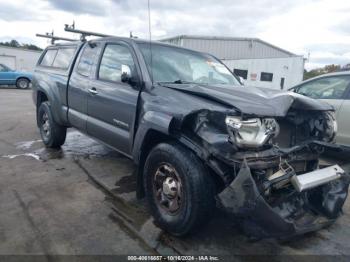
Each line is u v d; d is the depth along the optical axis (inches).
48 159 195.9
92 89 160.9
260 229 92.5
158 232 116.3
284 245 112.4
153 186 120.3
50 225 118.2
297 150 106.3
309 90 230.1
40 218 123.0
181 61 150.9
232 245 110.7
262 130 97.7
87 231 115.3
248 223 95.1
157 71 135.6
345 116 197.9
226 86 130.8
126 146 140.3
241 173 89.1
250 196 88.0
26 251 102.3
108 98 147.6
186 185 103.4
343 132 199.9
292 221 99.7
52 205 134.3
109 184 158.9
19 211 127.9
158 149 114.5
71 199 140.8
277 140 112.8
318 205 115.2
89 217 125.3
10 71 812.6
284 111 104.3
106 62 159.0
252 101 105.0
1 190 147.3
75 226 118.3
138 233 115.3
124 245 107.8
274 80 714.2
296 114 117.6
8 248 103.3
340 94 205.6
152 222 123.1
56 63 211.5
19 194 143.7
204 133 98.8
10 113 374.9
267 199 99.2
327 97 213.3
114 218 125.3
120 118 140.6
